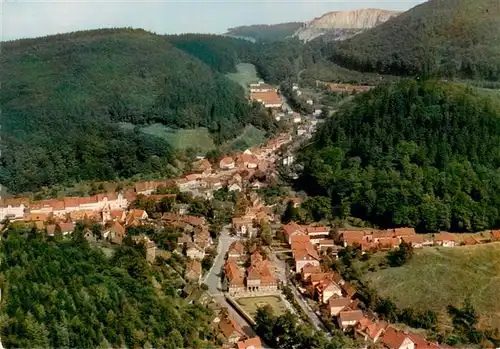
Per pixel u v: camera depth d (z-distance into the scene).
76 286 193.62
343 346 189.12
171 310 199.75
